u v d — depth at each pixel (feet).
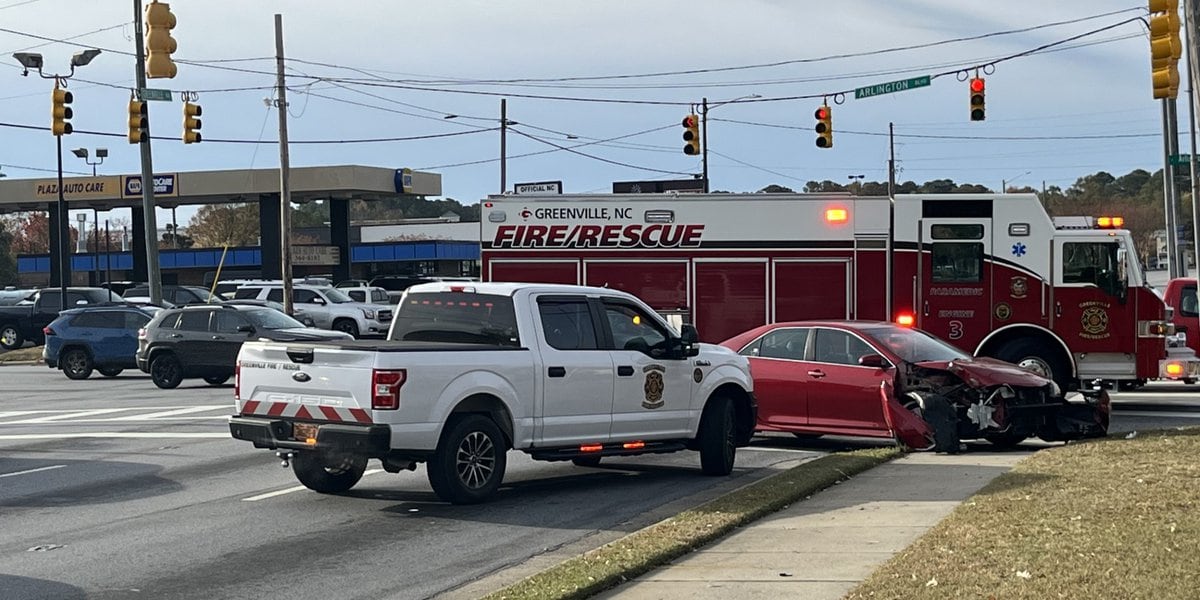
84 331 96.53
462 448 36.55
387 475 43.65
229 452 50.01
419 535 32.86
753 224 66.08
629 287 67.62
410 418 34.73
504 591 24.93
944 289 63.67
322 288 133.49
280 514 36.09
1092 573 23.07
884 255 64.39
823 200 65.16
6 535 33.24
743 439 45.37
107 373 98.32
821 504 35.12
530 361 37.76
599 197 68.03
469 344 38.19
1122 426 55.21
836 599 23.54
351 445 34.47
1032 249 62.64
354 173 186.09
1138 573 22.90
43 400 77.00
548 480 42.73
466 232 294.87
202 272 252.62
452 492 36.27
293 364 35.88
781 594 24.30
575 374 38.83
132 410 68.54
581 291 40.19
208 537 32.76
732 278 66.33
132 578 28.07
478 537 32.53
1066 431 47.24
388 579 27.81
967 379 45.96
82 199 201.36
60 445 53.11
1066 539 26.40
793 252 65.57
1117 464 37.81
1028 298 62.69
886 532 30.27
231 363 83.46
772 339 50.08
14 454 50.47
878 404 46.78
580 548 31.12
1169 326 65.21
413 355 34.96
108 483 42.52
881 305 64.39
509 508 36.91
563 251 68.23
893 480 39.04
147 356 85.15
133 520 35.40
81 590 26.91
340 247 202.18
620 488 40.86
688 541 29.40
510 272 68.90
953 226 63.52
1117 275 61.72
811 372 48.39
